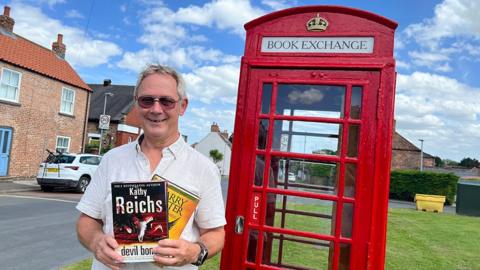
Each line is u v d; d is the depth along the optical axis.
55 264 6.09
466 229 12.20
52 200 13.24
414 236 10.16
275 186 3.34
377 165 3.03
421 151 43.41
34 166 19.73
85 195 2.28
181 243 1.95
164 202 1.97
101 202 2.23
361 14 3.19
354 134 3.13
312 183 3.28
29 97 19.19
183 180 2.16
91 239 2.13
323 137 3.25
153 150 2.22
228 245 3.34
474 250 8.68
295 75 3.30
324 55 3.25
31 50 20.80
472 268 7.03
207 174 2.22
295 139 3.32
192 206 2.08
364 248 3.01
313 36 3.30
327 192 3.23
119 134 32.41
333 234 3.19
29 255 6.52
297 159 3.29
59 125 21.45
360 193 3.04
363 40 3.17
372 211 3.01
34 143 19.67
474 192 19.06
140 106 2.17
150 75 2.19
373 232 3.00
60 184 15.48
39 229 8.52
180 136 2.26
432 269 6.76
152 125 2.15
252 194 3.32
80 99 23.27
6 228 8.41
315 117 3.23
